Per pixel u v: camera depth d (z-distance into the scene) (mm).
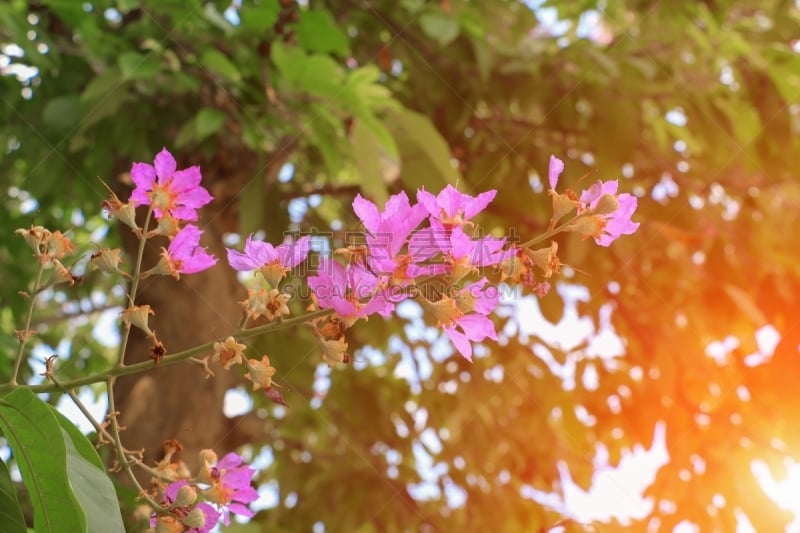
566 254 3949
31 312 1261
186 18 2986
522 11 4254
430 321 4414
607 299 4445
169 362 1233
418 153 3006
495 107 4168
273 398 1217
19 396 1147
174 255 1304
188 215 1336
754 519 4102
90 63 3322
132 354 3514
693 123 4066
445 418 4742
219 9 3162
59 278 1288
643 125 4070
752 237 4391
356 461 4789
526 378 4574
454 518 4805
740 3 4129
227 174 3795
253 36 2924
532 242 1208
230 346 1210
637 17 3994
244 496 1328
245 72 3043
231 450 3732
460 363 4660
